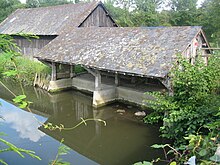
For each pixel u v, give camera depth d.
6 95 14.92
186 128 7.45
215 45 23.94
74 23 19.42
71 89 16.31
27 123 11.02
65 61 13.29
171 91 9.21
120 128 10.54
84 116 12.28
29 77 16.64
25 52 23.33
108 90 13.24
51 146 8.91
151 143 9.09
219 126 3.15
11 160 7.75
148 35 12.39
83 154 8.57
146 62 10.54
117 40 13.11
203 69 8.25
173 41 11.10
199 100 7.87
